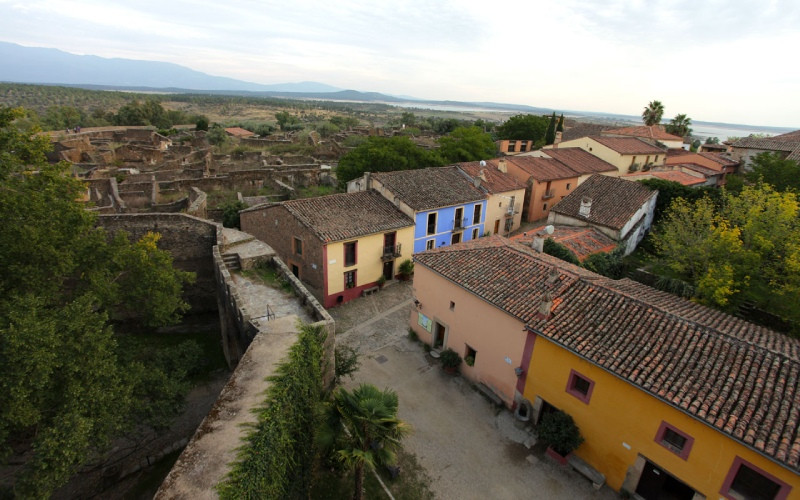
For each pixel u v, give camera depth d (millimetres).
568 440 16578
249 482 10164
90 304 13516
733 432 12047
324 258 27828
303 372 14453
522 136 83938
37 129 15539
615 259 29891
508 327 18922
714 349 14367
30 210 14281
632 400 14727
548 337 16609
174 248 26250
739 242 21953
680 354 14555
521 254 21688
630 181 37969
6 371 10859
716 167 49469
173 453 17969
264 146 83000
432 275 23047
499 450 17781
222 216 41500
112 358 13547
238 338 19547
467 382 21734
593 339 15977
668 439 14227
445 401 20422
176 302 18672
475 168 41969
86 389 12453
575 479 16547
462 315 21562
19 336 10750
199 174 54812
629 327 16031
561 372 17000
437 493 15914
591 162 52594
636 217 34531
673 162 53344
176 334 26609
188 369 18562
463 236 37812
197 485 9938
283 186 50094
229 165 61062
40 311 12445
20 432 13602
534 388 18344
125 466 17062
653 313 16250
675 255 25469
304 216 29281
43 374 10977
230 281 20609
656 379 13992
